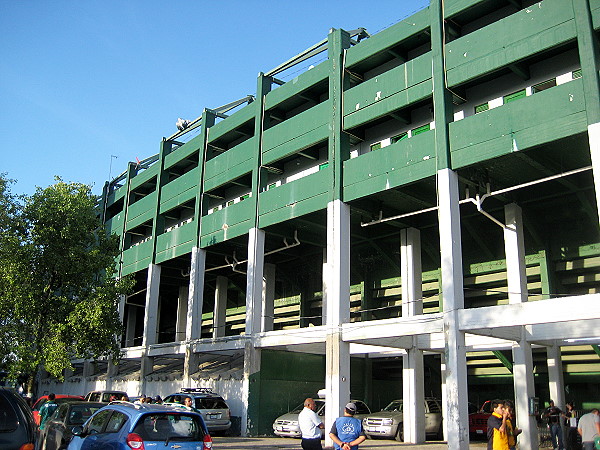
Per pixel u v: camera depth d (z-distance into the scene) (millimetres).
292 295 33750
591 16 16812
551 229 23281
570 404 17250
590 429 12727
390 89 21422
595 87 16234
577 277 22922
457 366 17266
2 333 19641
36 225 20453
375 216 23281
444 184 18875
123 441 9719
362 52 22906
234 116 29141
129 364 37531
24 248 19828
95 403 14820
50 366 19297
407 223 25000
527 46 17953
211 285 37844
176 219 35594
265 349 25156
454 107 21688
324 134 23531
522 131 17609
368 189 21406
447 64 19844
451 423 16969
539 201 22203
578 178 20562
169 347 30109
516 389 18844
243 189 30312
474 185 20547
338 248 21812
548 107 17172
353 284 30031
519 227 21656
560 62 19016
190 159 33312
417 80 20578
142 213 36031
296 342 22984
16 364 19438
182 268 34812
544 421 19031
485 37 19000
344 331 21094
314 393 26234
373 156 21531
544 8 17781
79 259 21094
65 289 21281
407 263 24750
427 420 22594
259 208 26047
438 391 27047
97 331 20469
